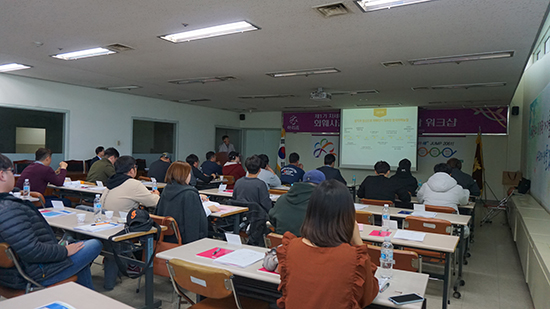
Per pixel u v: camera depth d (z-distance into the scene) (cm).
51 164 768
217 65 564
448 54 464
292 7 323
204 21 364
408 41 412
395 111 1048
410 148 1030
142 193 351
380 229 313
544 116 570
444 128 1030
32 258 211
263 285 205
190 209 310
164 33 407
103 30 401
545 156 550
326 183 157
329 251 145
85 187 536
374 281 151
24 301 144
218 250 230
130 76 673
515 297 355
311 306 140
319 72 595
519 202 595
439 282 392
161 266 286
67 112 785
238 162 716
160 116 1002
